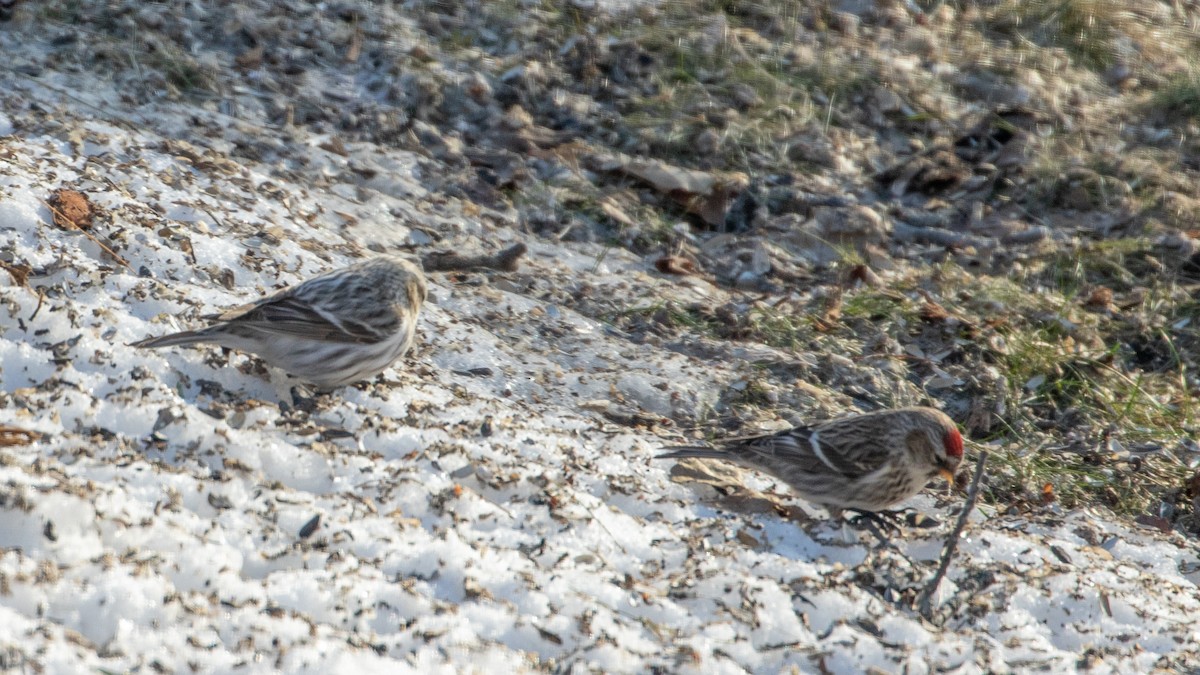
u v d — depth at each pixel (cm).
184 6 1772
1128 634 783
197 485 700
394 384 947
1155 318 1541
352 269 914
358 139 1620
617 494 857
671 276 1500
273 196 1319
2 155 1110
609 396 1112
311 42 1789
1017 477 1105
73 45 1614
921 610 773
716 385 1169
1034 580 819
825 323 1377
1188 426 1289
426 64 1797
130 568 591
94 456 709
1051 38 2345
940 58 2172
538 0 2019
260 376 891
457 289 1286
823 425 905
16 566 566
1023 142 1914
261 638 580
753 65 1981
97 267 957
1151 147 2027
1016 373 1313
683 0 2131
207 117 1538
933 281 1546
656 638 665
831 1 2294
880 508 905
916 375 1301
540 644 638
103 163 1188
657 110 1848
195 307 944
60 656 522
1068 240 1727
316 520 698
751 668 662
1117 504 1114
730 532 835
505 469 834
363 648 595
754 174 1752
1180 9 2614
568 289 1366
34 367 805
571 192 1620
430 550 686
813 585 745
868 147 1895
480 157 1656
